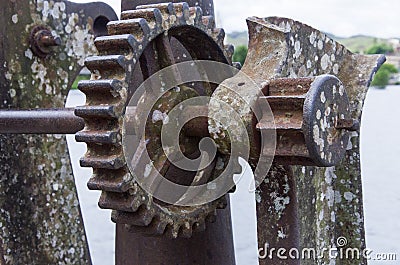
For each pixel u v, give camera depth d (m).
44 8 1.36
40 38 1.33
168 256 1.07
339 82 0.82
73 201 1.43
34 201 1.35
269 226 0.88
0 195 1.28
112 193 0.86
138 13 0.89
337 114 0.82
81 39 1.44
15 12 1.30
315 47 0.94
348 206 1.03
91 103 0.85
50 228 1.37
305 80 0.81
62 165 1.41
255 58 0.88
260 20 0.90
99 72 0.86
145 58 0.90
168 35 0.91
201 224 0.94
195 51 0.97
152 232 0.88
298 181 0.89
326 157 0.80
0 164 1.29
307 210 0.93
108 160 0.83
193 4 1.07
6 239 1.29
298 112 0.80
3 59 1.28
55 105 1.38
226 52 0.97
